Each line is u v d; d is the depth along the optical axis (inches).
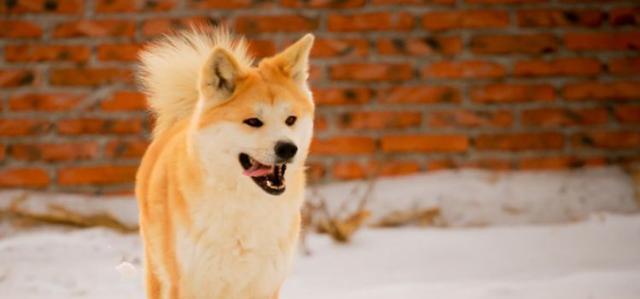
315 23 368.5
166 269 194.5
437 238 321.1
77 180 364.8
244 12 368.5
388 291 254.8
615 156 372.2
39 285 268.2
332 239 319.9
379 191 358.0
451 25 370.0
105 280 275.4
